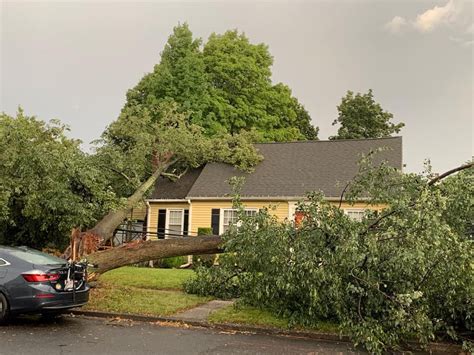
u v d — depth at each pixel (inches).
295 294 343.3
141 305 386.0
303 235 339.0
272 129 1224.8
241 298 373.7
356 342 290.7
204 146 885.8
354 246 301.7
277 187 804.6
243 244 358.3
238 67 1158.3
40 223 588.7
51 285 322.7
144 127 816.3
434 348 300.7
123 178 751.1
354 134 1433.3
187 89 1071.0
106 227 618.2
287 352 278.4
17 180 512.1
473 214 343.3
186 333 319.9
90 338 295.4
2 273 327.9
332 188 766.5
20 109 559.2
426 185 340.8
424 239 297.6
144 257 481.1
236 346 287.9
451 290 295.9
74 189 554.3
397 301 291.9
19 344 272.8
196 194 838.5
